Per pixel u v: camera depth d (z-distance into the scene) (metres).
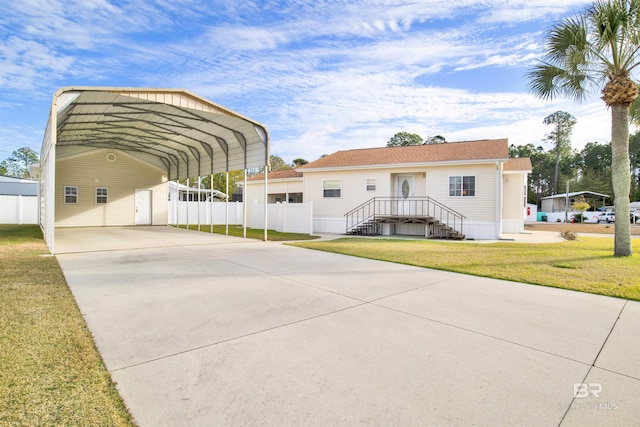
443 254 9.71
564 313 4.55
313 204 19.75
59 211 20.59
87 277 6.63
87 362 3.03
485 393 2.59
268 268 7.71
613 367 3.03
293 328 3.96
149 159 23.34
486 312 4.58
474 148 17.19
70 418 2.21
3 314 4.22
